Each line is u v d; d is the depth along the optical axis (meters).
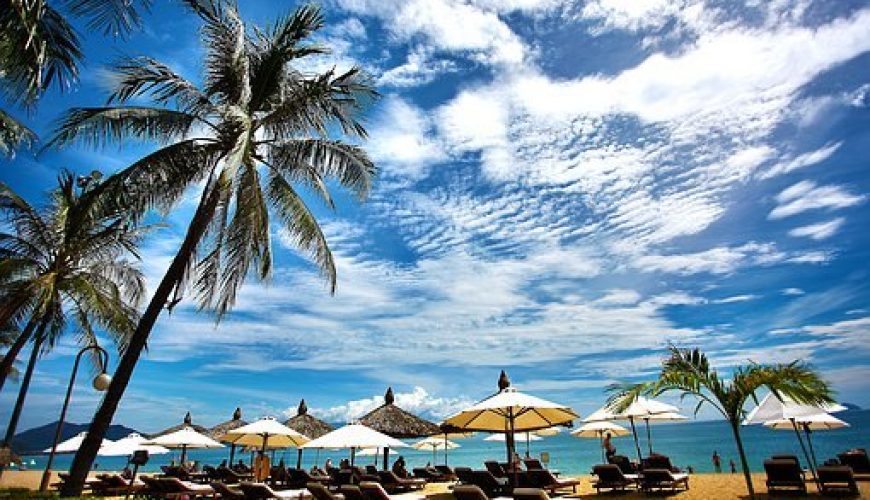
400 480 13.28
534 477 10.80
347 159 11.15
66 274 12.52
